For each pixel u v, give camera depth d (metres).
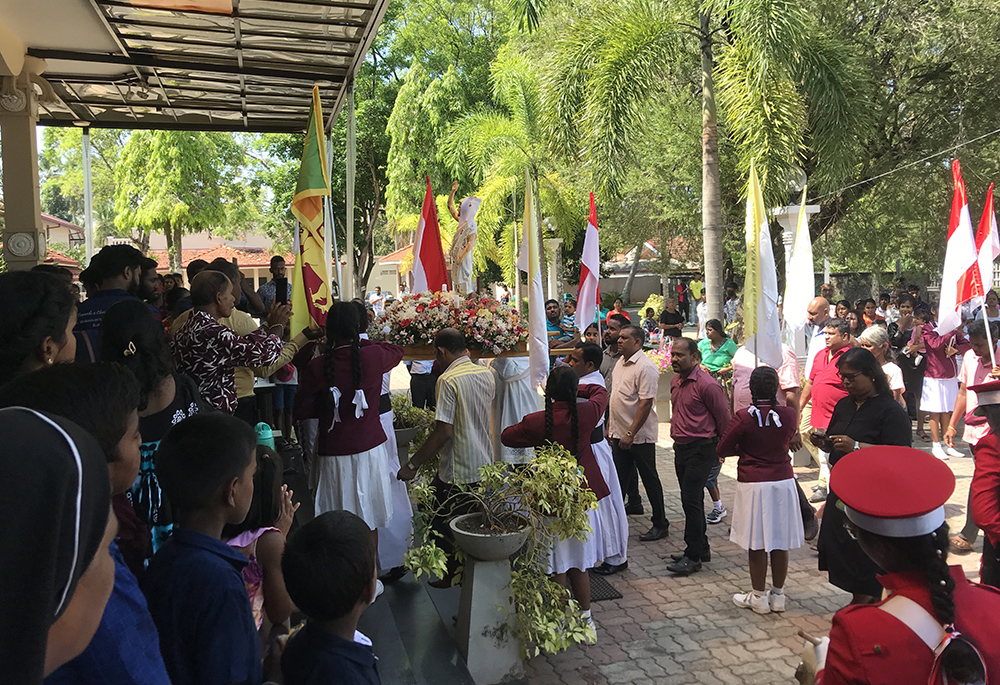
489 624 4.20
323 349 4.88
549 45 13.92
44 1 6.61
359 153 26.44
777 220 12.59
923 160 14.46
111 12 6.77
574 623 4.35
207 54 7.86
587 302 6.49
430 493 4.81
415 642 4.31
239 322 5.23
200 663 1.97
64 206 50.41
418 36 26.88
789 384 7.46
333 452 4.40
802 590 5.74
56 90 9.07
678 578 6.00
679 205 17.34
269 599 2.72
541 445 4.80
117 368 1.75
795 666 4.60
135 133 22.58
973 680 1.77
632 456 7.26
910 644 1.82
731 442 5.26
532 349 5.46
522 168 18.84
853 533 2.08
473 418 4.78
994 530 3.65
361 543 2.14
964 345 9.12
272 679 2.44
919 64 15.20
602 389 5.50
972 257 7.22
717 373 9.18
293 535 2.20
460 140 21.86
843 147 11.30
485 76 26.59
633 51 10.41
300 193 4.78
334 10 6.64
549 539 4.52
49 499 0.83
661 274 20.52
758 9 9.90
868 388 4.88
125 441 1.77
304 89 8.95
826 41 11.34
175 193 22.36
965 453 9.32
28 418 0.89
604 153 10.45
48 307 2.43
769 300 6.59
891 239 16.97
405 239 34.88
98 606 1.15
